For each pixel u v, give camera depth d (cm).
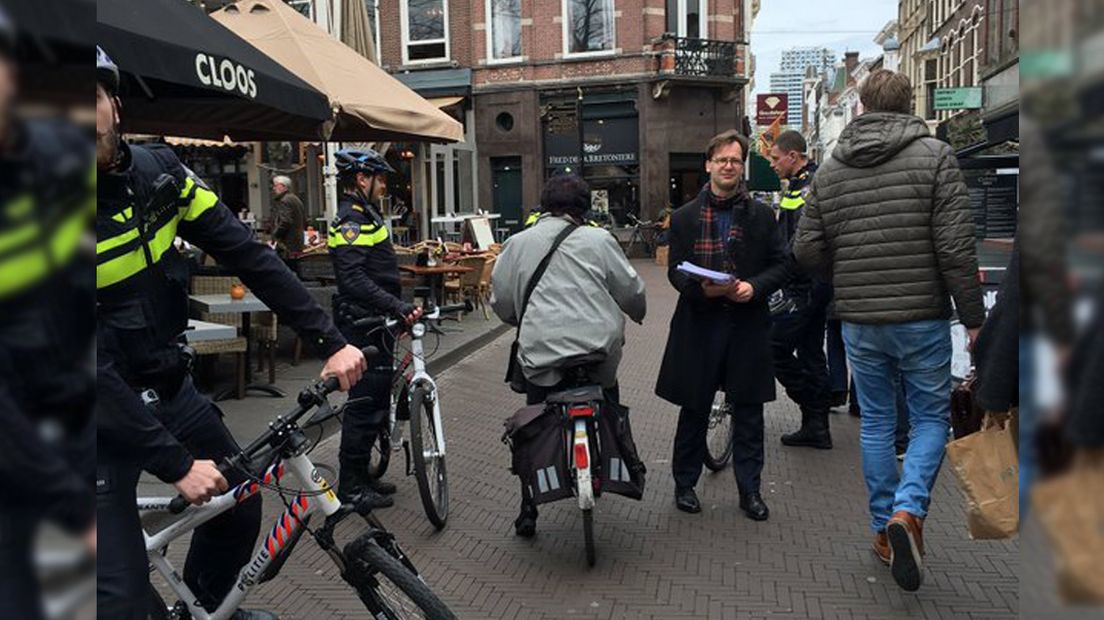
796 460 543
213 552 281
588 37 2469
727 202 430
